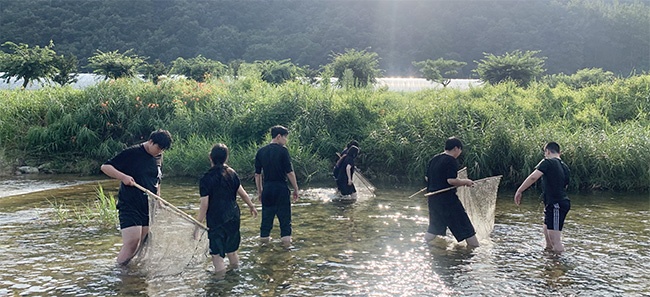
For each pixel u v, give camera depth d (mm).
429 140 15375
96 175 15766
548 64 109438
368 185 12617
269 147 7996
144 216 6754
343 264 6996
